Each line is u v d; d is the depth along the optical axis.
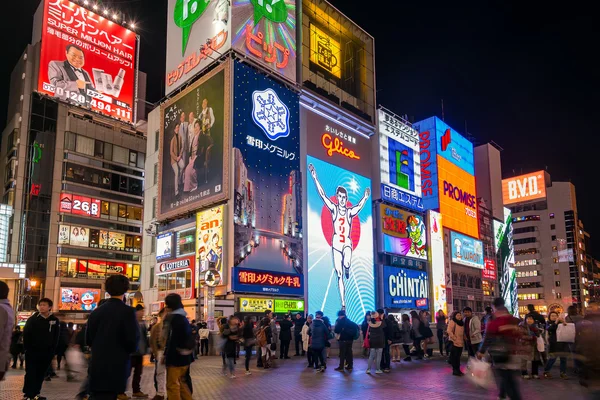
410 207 57.53
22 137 53.91
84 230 56.12
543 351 14.71
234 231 36.75
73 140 56.94
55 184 54.97
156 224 44.78
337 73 52.41
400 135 58.62
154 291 45.69
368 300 47.81
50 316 10.11
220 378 14.98
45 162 54.81
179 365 7.97
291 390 12.40
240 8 41.81
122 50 62.62
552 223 118.88
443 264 61.81
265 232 39.09
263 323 18.75
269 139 41.50
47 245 53.31
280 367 18.48
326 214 45.62
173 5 47.66
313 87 47.88
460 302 65.44
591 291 121.44
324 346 16.91
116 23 62.53
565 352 14.25
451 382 13.64
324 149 47.34
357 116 51.56
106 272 57.03
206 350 25.48
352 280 46.62
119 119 61.09
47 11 56.41
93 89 59.22
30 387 9.79
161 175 44.69
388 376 15.17
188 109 43.12
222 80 40.22
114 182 59.78
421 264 58.09
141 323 10.80
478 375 8.56
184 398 8.20
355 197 49.47
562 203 118.94
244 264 36.88
